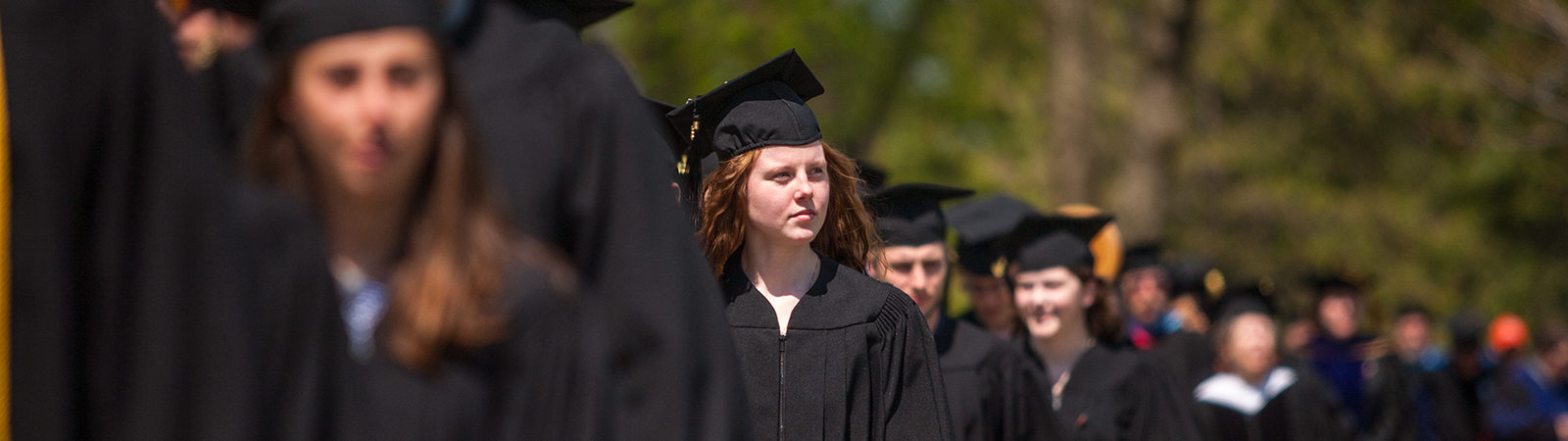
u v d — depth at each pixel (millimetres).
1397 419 23281
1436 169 48594
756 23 47094
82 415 4160
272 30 4402
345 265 4496
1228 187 49625
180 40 5328
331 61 4293
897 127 53375
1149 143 40031
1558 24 32219
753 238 8836
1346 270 24266
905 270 11953
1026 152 51562
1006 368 12203
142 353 4113
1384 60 42375
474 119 4656
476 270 4391
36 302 4082
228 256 4164
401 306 4340
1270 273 48469
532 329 4418
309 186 4465
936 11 49781
